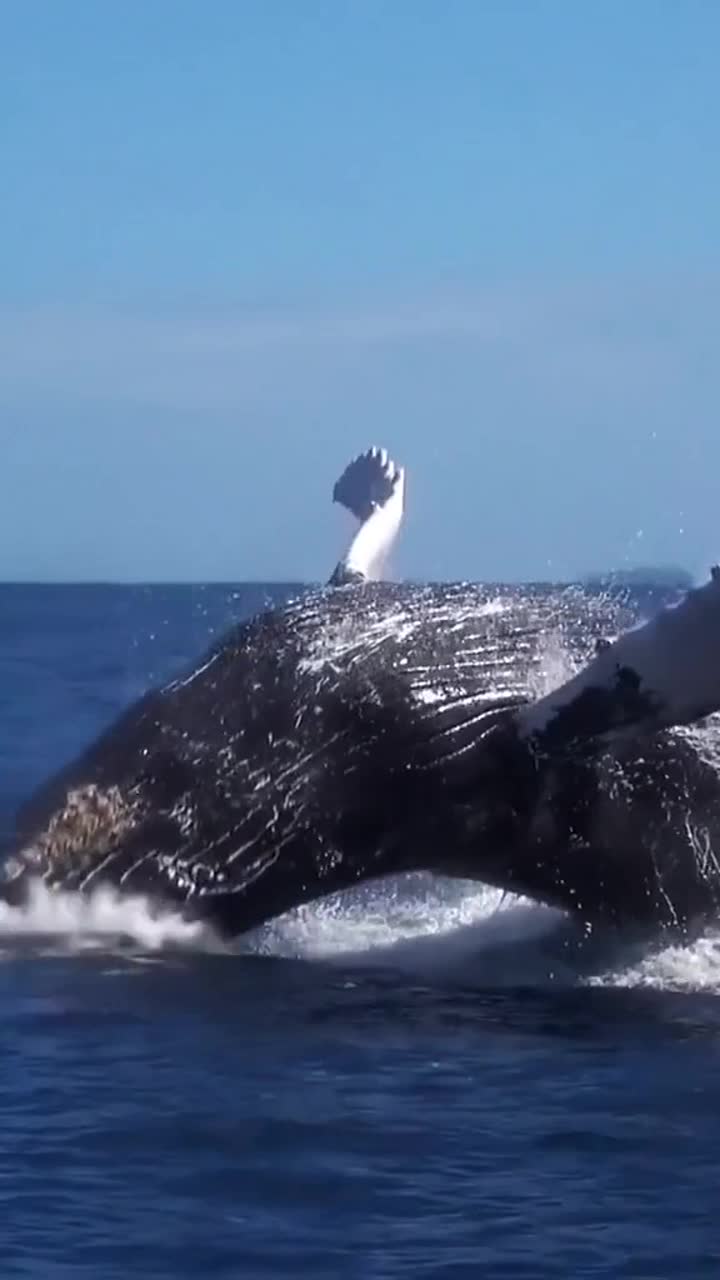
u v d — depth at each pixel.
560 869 63.50
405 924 68.00
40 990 56.53
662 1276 35.84
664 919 63.84
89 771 61.84
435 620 62.88
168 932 62.19
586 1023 54.06
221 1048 50.53
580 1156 41.94
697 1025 54.00
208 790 61.22
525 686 62.53
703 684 56.66
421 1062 49.44
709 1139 43.03
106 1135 43.28
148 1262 36.44
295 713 61.31
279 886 62.19
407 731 61.59
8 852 63.62
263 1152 42.19
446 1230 37.94
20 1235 37.69
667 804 62.81
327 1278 35.72
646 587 65.25
